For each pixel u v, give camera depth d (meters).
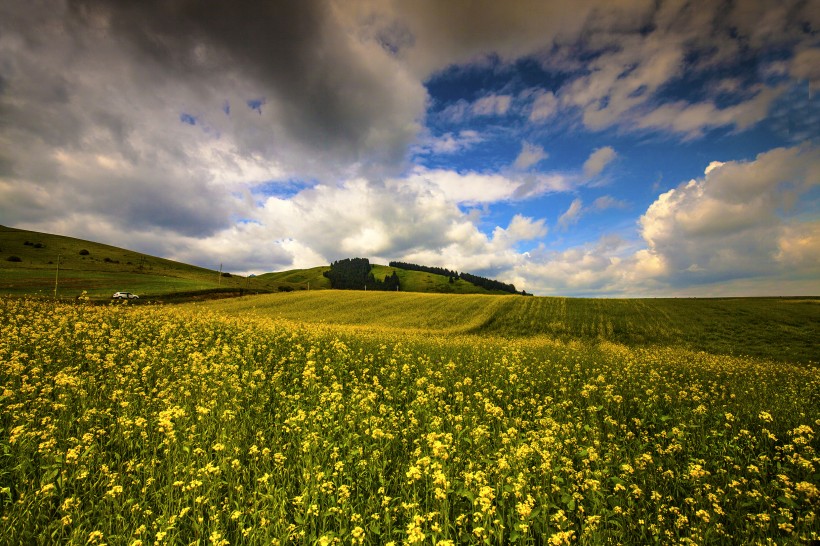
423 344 21.27
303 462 6.86
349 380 13.03
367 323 51.59
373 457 6.98
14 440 6.40
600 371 15.52
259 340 17.09
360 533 4.72
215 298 76.88
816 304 63.66
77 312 18.92
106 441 7.59
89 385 9.86
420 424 9.26
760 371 18.14
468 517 5.77
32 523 5.19
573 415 10.33
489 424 9.36
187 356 13.55
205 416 8.48
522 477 5.73
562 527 5.28
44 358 11.54
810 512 5.35
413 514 5.58
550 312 60.97
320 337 19.08
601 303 67.75
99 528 5.25
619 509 5.52
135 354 12.69
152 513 5.51
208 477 6.11
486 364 16.09
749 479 6.88
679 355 25.48
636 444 8.33
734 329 48.06
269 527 5.07
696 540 5.15
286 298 73.25
